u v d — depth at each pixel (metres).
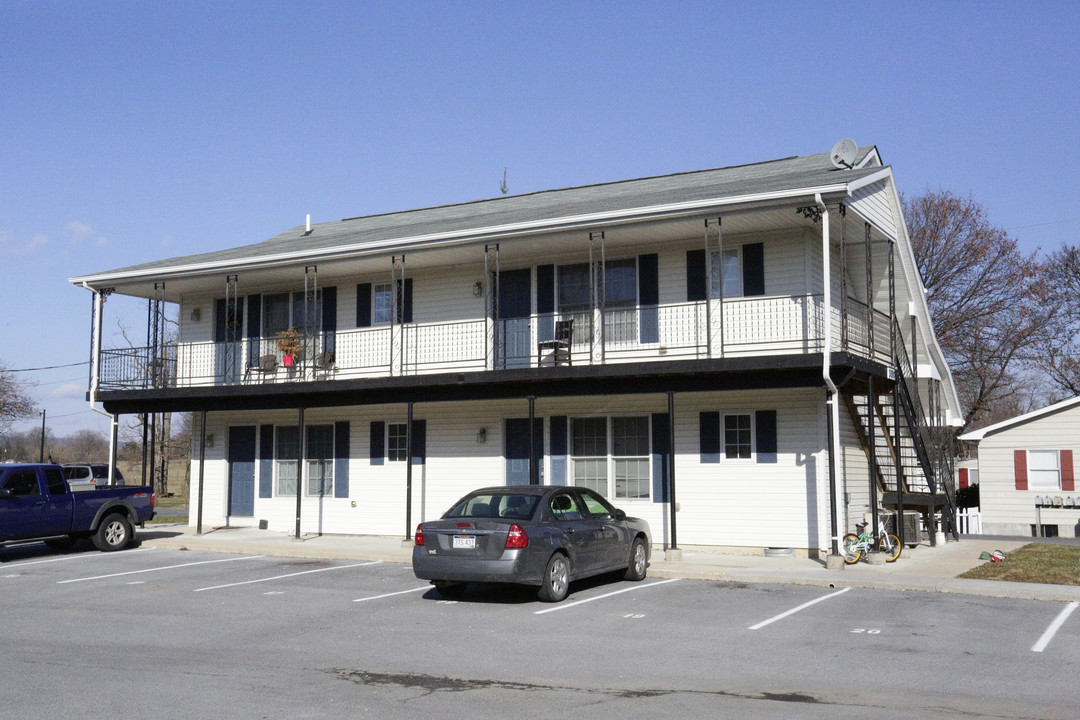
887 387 18.95
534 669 8.99
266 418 24.14
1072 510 28.00
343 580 15.44
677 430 19.42
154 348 23.89
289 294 24.17
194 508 25.19
